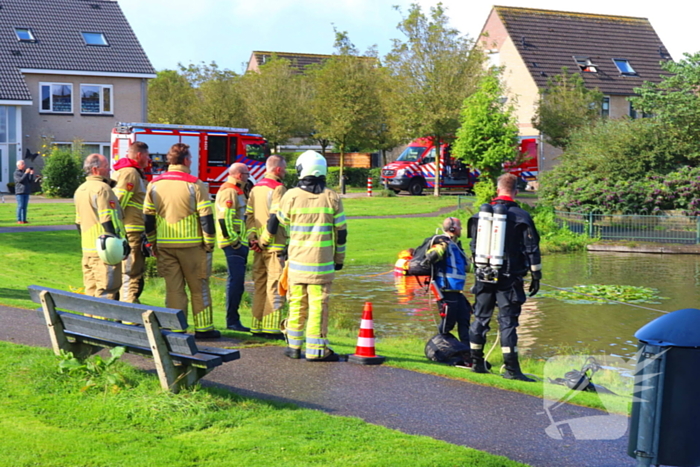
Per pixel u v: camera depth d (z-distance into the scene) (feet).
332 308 42.65
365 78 132.67
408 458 14.94
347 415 18.26
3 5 131.03
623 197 88.02
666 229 81.97
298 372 22.17
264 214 26.55
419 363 24.29
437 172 126.21
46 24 130.72
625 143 92.48
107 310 18.95
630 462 15.46
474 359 24.50
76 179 110.93
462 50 123.65
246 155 106.93
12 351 21.83
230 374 21.67
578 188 91.45
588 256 72.33
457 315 27.45
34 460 14.35
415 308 43.01
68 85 126.11
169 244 24.56
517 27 163.22
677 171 89.92
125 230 25.36
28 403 17.60
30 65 122.83
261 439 15.88
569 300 46.42
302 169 23.67
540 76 155.74
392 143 153.79
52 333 20.70
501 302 23.86
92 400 17.90
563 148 139.44
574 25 169.07
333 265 24.02
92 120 128.26
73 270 51.21
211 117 148.77
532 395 20.52
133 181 25.31
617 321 39.99
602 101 150.30
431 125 121.70
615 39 170.19
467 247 72.08
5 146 119.65
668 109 91.71
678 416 13.99
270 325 26.45
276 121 147.43
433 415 18.43
